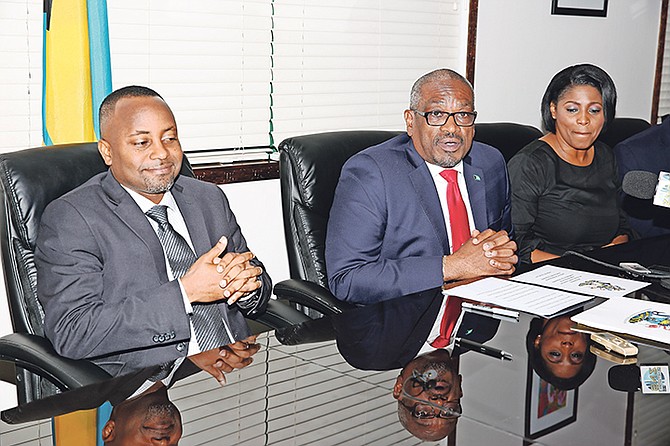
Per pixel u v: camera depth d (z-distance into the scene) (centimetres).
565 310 172
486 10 355
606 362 142
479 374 136
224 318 196
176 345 181
